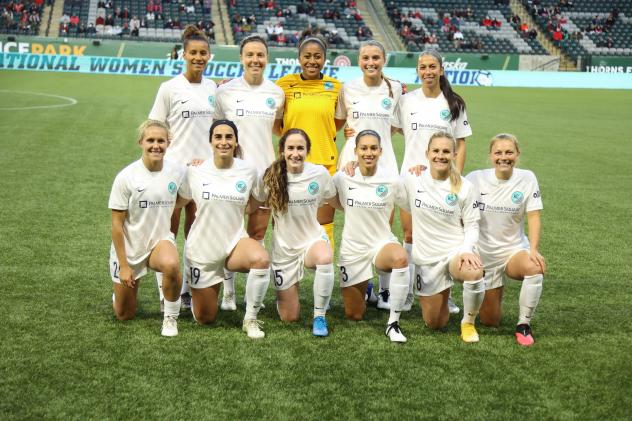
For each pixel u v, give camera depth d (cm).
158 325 441
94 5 3189
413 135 506
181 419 320
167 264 411
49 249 598
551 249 642
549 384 364
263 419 322
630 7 3672
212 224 432
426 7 3622
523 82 2983
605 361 396
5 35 2661
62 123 1411
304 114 501
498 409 337
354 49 3197
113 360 384
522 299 425
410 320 468
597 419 329
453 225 437
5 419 317
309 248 444
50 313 454
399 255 429
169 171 435
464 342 424
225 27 3278
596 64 3047
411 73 2786
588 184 967
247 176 438
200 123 502
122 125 1419
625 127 1680
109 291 501
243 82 500
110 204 423
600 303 500
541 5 3712
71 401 335
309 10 3409
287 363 385
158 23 3109
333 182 459
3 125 1350
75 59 2691
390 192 446
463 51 3247
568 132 1568
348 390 353
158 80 2503
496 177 447
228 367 378
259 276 420
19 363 376
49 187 843
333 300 510
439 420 325
